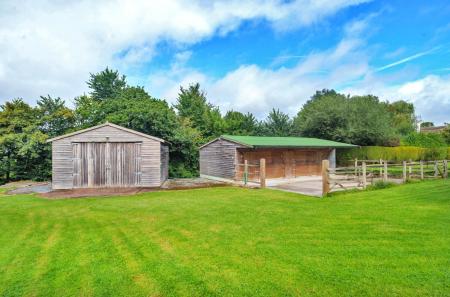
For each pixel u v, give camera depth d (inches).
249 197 539.8
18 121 954.1
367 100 1322.6
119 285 194.7
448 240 261.3
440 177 728.3
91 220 376.2
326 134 1264.8
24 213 426.9
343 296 174.1
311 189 644.7
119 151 709.9
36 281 203.2
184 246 266.2
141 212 416.2
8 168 912.9
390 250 241.6
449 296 170.6
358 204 434.3
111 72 1749.5
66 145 694.5
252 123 1547.7
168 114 1101.1
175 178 1005.2
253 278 199.0
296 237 283.4
